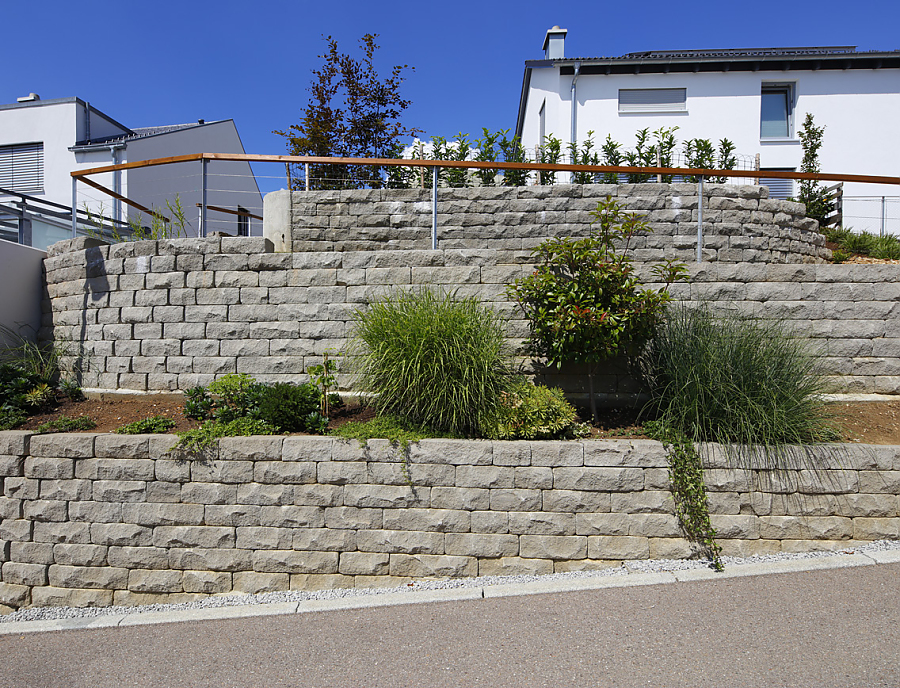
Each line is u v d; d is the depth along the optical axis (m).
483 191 7.21
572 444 4.28
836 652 2.89
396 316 4.82
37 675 3.27
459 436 4.52
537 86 13.98
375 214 7.39
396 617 3.59
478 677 2.83
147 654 3.41
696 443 4.29
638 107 13.70
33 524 4.61
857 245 8.75
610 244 5.12
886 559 3.97
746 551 4.22
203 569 4.42
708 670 2.78
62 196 14.02
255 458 4.40
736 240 6.73
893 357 5.48
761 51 16.84
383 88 11.59
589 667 2.86
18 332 6.61
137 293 6.03
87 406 5.68
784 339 4.81
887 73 13.07
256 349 5.79
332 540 4.34
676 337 4.88
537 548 4.25
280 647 3.34
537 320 5.02
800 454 4.26
